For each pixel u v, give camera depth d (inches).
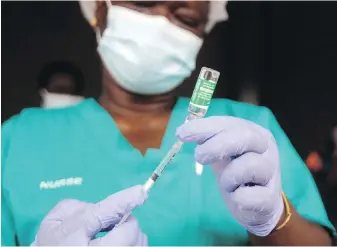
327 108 53.2
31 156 43.1
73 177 42.0
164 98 43.7
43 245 31.8
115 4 41.8
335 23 54.6
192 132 30.8
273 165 31.5
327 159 51.3
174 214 40.2
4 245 41.1
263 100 53.1
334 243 38.8
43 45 52.2
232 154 30.8
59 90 48.8
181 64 41.6
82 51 50.8
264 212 30.9
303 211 39.9
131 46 40.3
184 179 41.0
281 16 53.9
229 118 32.2
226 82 52.4
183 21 41.3
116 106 44.1
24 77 51.4
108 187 41.4
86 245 30.0
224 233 40.0
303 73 53.9
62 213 33.8
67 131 43.9
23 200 41.9
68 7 52.4
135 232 30.9
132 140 43.0
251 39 53.1
